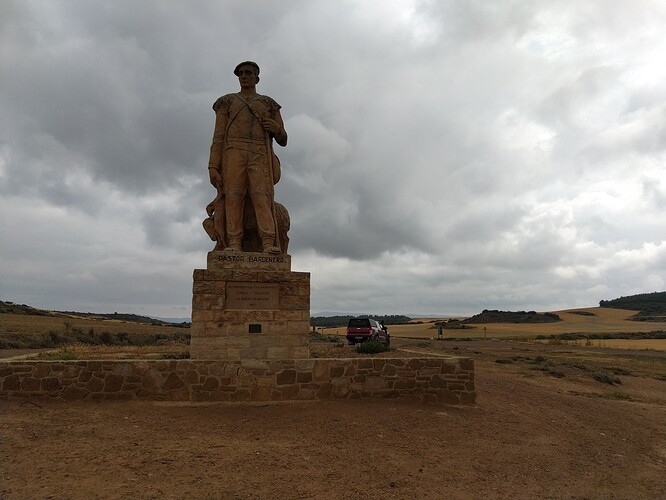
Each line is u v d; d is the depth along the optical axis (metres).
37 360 9.83
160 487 5.64
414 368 11.02
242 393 10.14
